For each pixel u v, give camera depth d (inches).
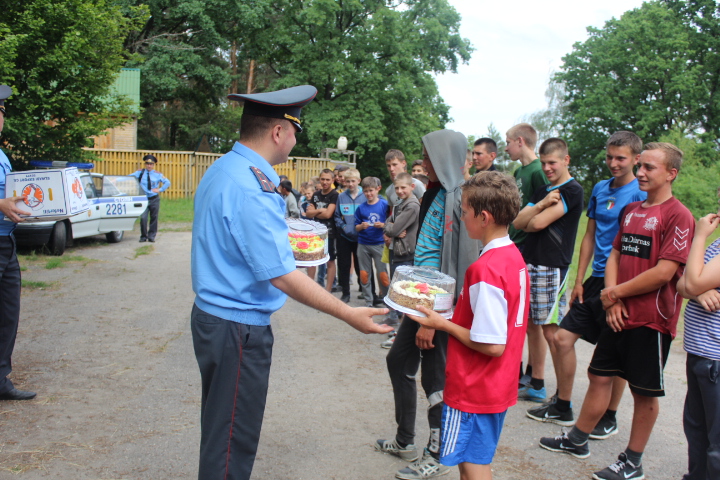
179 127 1562.5
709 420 117.6
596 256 165.8
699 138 1326.3
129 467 137.1
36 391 179.5
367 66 1385.3
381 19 1347.2
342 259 317.4
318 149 1357.0
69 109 483.2
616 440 163.0
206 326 97.4
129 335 242.4
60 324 253.1
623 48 1401.3
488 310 98.3
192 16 1233.4
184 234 580.4
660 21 1370.6
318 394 189.0
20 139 462.9
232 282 96.4
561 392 170.6
